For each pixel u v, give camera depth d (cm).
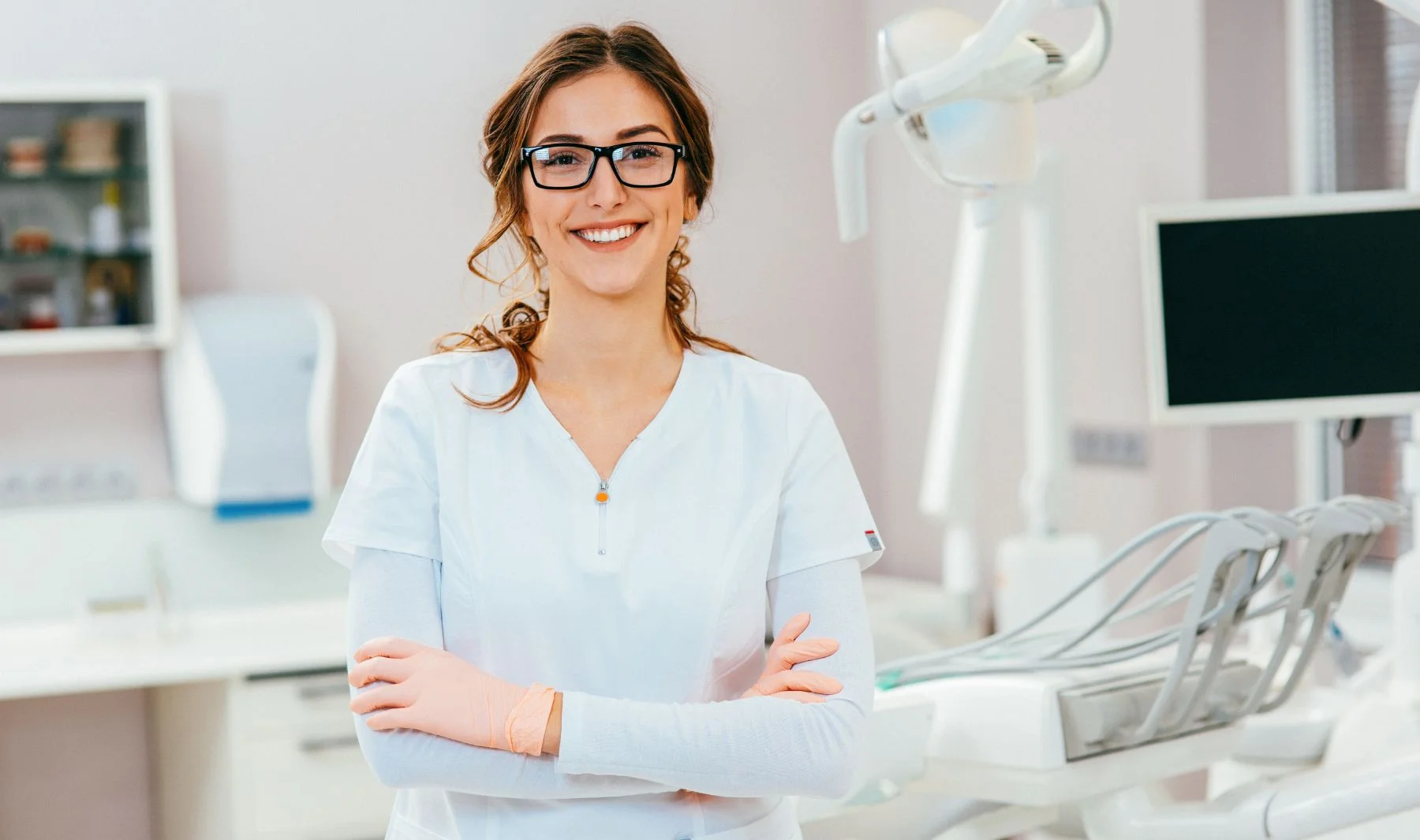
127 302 340
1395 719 202
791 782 128
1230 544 158
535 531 136
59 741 365
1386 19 329
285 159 376
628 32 140
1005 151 179
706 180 146
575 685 135
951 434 314
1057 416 305
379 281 386
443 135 390
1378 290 203
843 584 141
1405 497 330
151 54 363
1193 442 344
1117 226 360
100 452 363
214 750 319
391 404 140
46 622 353
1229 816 169
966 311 313
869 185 447
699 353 148
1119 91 358
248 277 374
